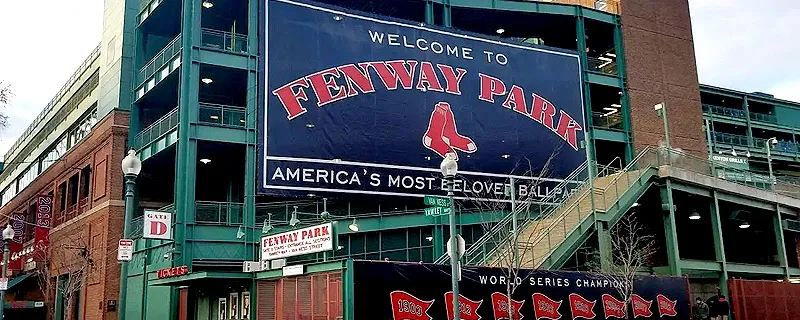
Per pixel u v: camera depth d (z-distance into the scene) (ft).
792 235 138.82
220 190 137.69
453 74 123.65
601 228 93.35
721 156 172.96
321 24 114.93
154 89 122.93
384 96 116.57
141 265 116.78
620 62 145.89
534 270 77.20
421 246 116.78
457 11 137.28
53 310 155.02
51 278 159.84
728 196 112.98
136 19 138.00
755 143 220.64
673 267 99.81
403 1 131.34
